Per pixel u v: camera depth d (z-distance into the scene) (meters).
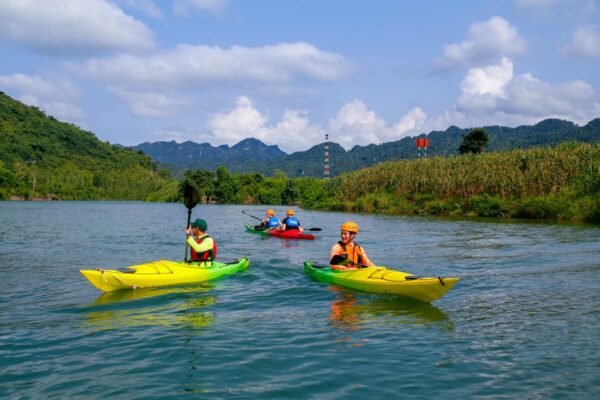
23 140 156.38
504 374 4.69
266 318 6.71
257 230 21.09
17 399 4.12
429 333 6.03
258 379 4.56
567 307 7.34
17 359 5.05
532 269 10.83
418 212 37.59
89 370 4.76
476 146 70.00
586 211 27.34
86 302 7.56
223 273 9.78
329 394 4.24
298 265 11.44
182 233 21.03
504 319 6.68
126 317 6.70
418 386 4.42
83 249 14.77
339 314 6.95
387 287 8.10
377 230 21.59
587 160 32.19
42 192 116.56
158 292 8.28
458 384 4.46
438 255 13.12
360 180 46.75
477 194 35.81
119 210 53.94
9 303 7.52
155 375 4.64
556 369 4.82
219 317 6.73
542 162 33.31
